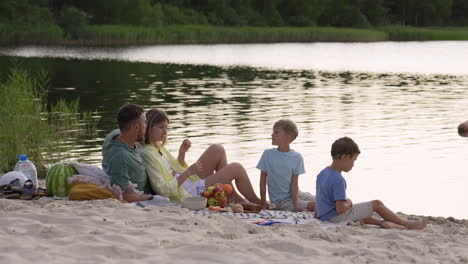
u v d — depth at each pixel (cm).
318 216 519
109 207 502
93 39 5406
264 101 1747
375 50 4953
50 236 403
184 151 625
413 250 414
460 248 429
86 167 577
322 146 1095
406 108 1616
